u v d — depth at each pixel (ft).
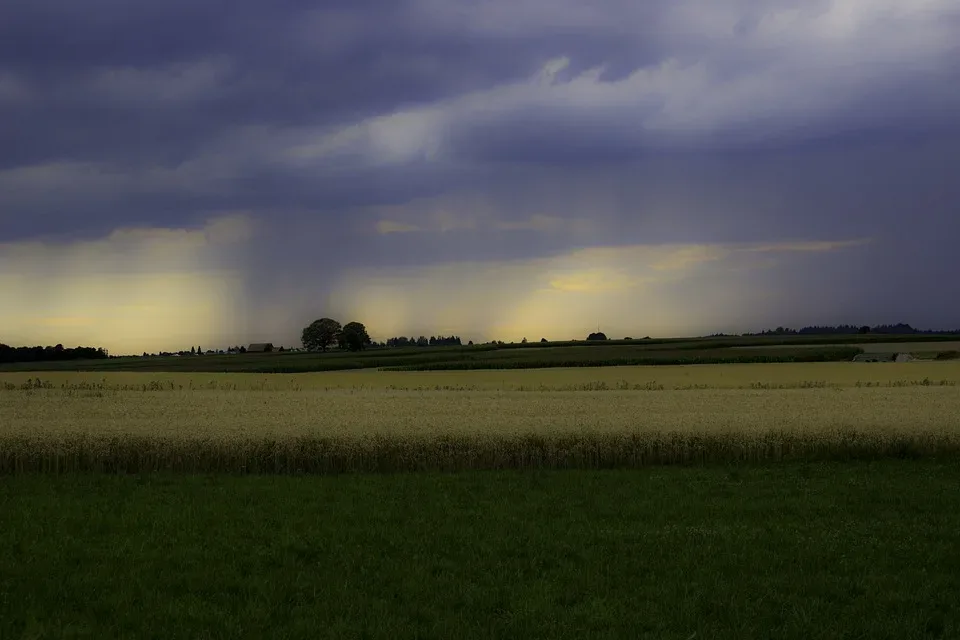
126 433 75.46
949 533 46.50
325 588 36.91
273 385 168.04
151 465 71.51
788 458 75.97
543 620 32.91
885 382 157.38
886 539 45.34
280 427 80.12
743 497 58.23
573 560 41.78
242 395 130.72
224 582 37.81
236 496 58.70
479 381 177.06
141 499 57.82
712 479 65.72
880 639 31.09
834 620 32.86
